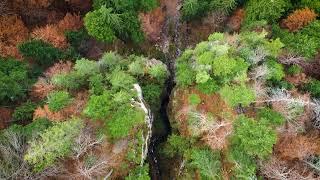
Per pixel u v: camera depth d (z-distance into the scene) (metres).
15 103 28.77
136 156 24.97
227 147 24.83
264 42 27.45
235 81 26.19
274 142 23.09
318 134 25.20
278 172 22.89
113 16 30.64
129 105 26.02
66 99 26.36
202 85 26.89
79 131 23.80
